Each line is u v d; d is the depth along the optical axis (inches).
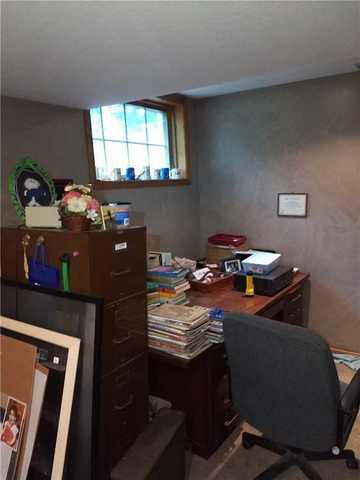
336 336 112.4
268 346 53.6
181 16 36.7
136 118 105.2
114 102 73.7
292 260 115.8
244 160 119.0
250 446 75.4
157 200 108.5
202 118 124.4
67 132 77.0
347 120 100.8
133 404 58.4
